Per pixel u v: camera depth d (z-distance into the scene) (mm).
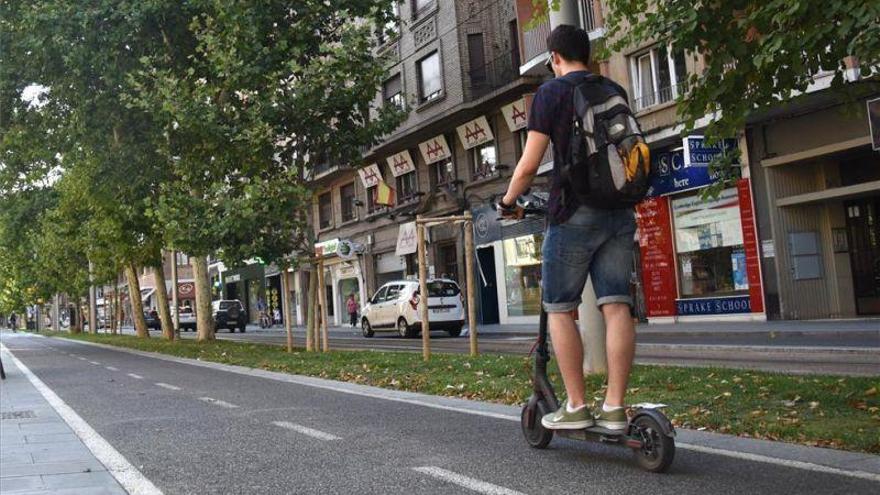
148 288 80188
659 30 6508
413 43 32219
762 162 19672
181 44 20594
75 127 22766
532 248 28141
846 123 17797
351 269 41375
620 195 4293
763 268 19844
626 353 4594
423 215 33594
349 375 11336
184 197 16828
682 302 22172
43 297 60344
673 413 6344
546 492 4250
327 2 17016
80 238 32875
